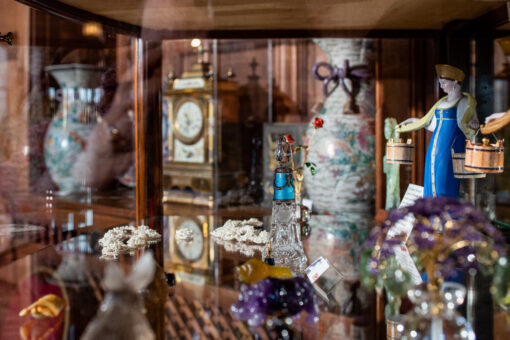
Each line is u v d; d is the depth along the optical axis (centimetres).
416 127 141
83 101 320
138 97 183
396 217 89
